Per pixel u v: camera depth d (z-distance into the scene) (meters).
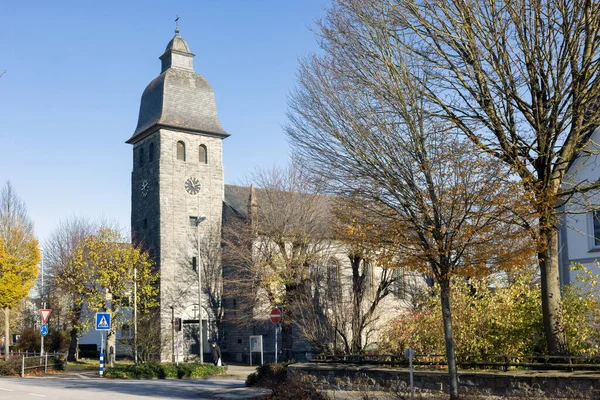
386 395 16.11
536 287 18.36
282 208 37.34
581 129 14.75
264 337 46.66
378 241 14.29
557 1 13.74
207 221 51.06
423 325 19.41
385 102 14.34
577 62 13.90
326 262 35.38
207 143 52.28
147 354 39.28
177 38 53.25
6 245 38.91
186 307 48.59
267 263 37.59
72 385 23.81
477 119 14.83
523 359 16.78
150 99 52.44
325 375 18.67
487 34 14.39
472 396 14.68
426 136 13.67
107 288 43.25
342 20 15.59
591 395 13.71
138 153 53.16
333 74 15.72
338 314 28.44
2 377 30.27
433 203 13.21
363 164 14.53
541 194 13.39
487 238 13.30
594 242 22.42
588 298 16.70
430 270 14.12
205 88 53.34
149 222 50.41
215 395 19.17
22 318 57.59
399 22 14.88
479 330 17.97
